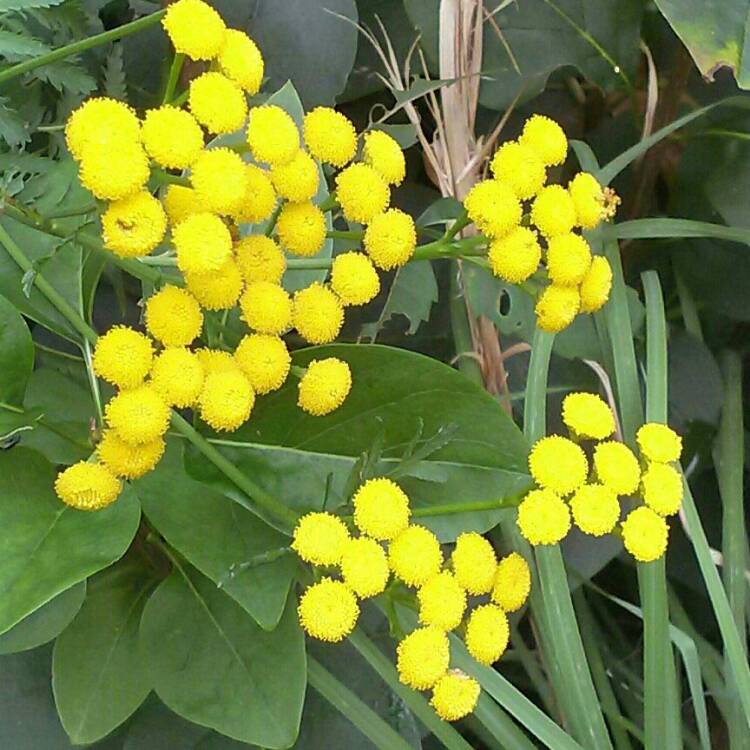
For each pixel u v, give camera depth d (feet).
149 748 0.86
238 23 1.02
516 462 0.74
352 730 0.90
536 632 1.00
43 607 0.74
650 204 1.23
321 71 1.03
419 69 1.14
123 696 0.78
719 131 1.13
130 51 1.03
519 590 0.71
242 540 0.71
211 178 0.61
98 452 0.64
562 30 1.09
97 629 0.79
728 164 1.12
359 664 0.92
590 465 1.07
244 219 0.66
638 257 1.24
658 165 1.19
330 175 0.92
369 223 0.70
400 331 1.14
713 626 1.24
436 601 0.66
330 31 1.03
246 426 0.74
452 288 1.04
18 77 0.80
